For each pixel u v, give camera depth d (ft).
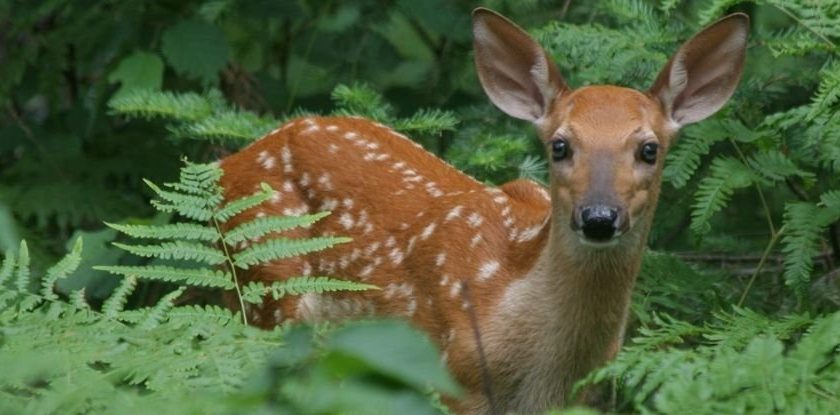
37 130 49.19
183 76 47.93
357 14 49.42
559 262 33.37
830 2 37.29
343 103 44.83
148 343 23.48
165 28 46.65
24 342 22.79
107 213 46.91
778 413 22.22
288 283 28.12
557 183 33.37
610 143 32.94
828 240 42.11
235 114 44.09
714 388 22.04
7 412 20.58
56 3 47.44
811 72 40.96
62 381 21.39
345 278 37.58
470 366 34.12
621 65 40.45
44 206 46.37
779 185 44.27
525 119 36.58
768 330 31.37
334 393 17.30
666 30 41.27
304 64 49.42
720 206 37.19
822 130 35.83
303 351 19.35
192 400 19.75
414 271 36.24
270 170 39.73
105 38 46.73
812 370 22.40
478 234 35.70
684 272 38.63
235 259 28.07
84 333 23.52
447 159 43.37
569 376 34.01
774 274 41.22
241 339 23.48
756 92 41.27
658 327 37.83
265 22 48.96
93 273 41.42
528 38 36.11
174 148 48.26
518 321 33.88
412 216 37.29
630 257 33.42
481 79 36.86
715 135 38.09
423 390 21.45
